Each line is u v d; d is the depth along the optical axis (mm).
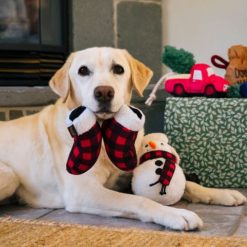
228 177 1938
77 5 2775
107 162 1612
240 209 1611
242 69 2162
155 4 2943
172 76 2104
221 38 2918
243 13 2871
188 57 2166
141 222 1457
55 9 2803
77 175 1575
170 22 2990
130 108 1486
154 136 1707
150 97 2195
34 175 1696
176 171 1608
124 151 1486
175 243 1236
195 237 1279
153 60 2971
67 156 1633
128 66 1637
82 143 1447
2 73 2617
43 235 1329
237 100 1923
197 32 2951
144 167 1594
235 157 1931
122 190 1758
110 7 2834
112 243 1249
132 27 2902
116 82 1566
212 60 2293
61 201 1673
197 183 1908
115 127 1469
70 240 1281
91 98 1480
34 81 2697
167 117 1966
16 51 2656
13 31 2783
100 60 1572
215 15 2912
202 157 1939
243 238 1271
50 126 1705
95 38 2828
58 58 2807
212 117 1927
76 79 1598
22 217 1580
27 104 2402
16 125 1779
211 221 1473
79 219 1518
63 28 2814
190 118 1938
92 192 1540
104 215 1525
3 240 1297
